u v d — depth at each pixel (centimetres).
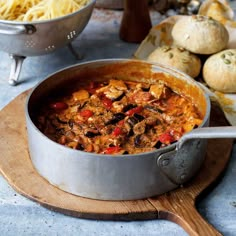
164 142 107
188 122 112
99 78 124
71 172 102
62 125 114
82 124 113
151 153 99
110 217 103
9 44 126
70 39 131
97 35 151
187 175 106
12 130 118
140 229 102
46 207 105
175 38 133
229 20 144
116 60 122
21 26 122
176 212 102
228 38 133
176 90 121
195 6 156
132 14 144
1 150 114
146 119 113
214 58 129
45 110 117
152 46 141
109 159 99
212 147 114
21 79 135
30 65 140
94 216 103
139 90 121
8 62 142
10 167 110
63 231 102
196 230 99
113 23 156
